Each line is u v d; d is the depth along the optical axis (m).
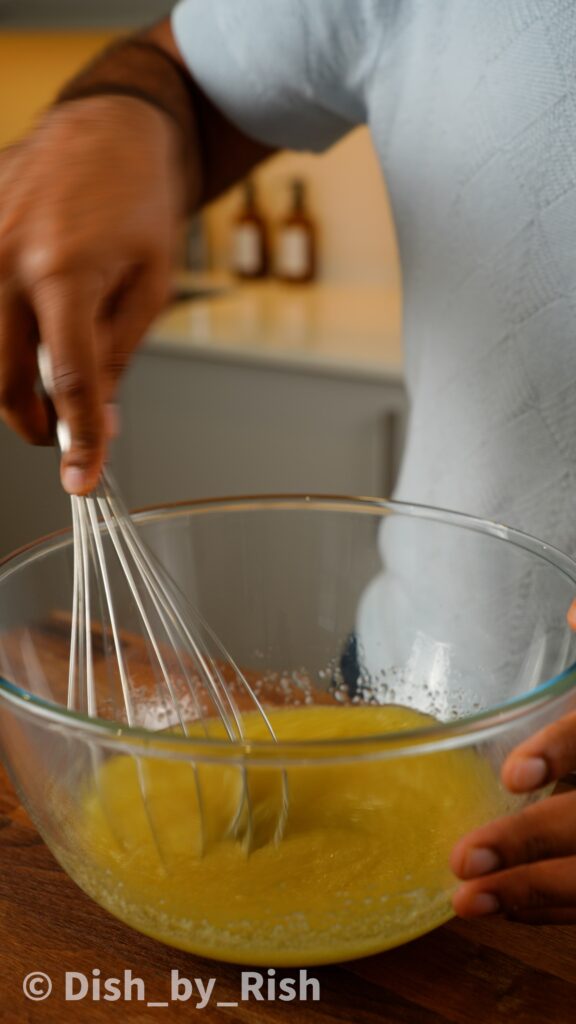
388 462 1.54
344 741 0.38
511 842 0.41
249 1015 0.44
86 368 0.49
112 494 0.52
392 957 0.47
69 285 0.49
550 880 0.41
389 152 0.74
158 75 0.78
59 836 0.45
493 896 0.41
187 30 0.79
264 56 0.76
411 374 0.79
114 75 0.77
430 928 0.45
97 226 0.52
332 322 1.76
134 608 0.59
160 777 0.43
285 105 0.80
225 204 2.14
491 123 0.64
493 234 0.67
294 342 1.60
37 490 1.81
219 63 0.78
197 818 0.43
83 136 0.57
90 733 0.40
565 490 0.69
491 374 0.70
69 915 0.50
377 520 0.60
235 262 2.11
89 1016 0.44
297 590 0.62
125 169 0.56
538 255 0.65
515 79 0.62
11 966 0.47
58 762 0.43
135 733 0.39
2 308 0.51
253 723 0.57
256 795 0.44
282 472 1.64
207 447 1.69
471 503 0.73
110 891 0.44
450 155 0.68
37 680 0.53
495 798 0.44
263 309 1.88
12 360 0.52
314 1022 0.44
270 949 0.43
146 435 1.73
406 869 0.43
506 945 0.48
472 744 0.39
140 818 0.44
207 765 0.41
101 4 1.80
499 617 0.56
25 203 0.53
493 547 0.55
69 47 2.10
